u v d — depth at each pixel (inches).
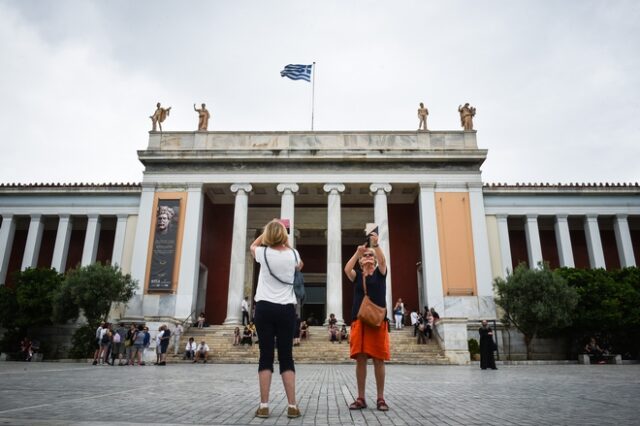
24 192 1363.2
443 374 579.8
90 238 1328.7
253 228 1483.8
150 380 432.5
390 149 1315.2
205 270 1416.1
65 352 1125.1
